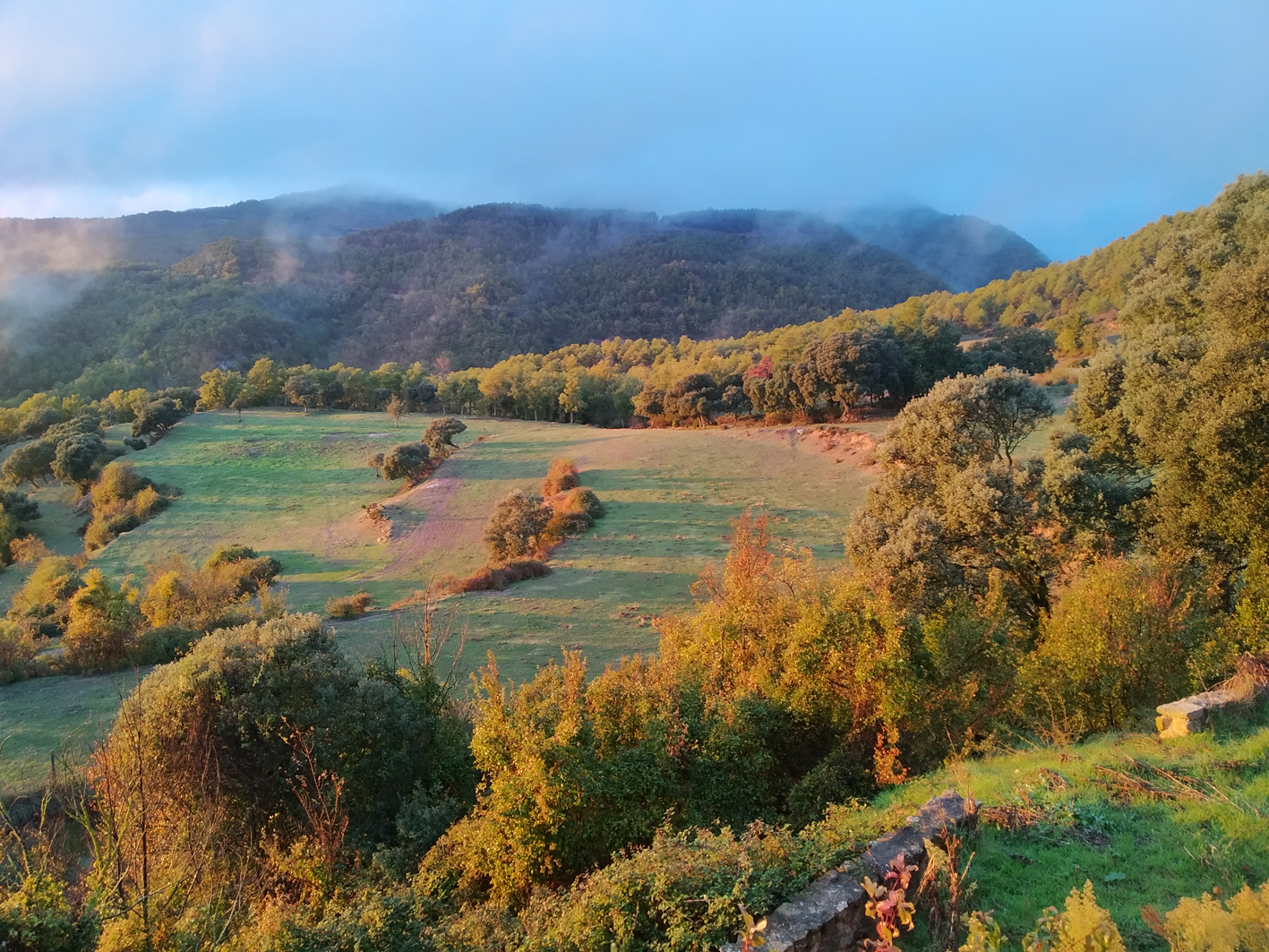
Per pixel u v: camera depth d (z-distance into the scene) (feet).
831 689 49.14
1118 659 47.39
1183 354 71.31
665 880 24.77
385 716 57.41
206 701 52.85
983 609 55.52
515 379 403.34
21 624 126.93
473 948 29.32
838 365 269.85
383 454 276.21
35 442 290.15
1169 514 63.57
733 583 60.29
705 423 324.19
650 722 45.34
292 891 44.62
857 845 25.36
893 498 80.53
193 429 336.70
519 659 103.35
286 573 188.65
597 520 193.47
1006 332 362.94
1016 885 24.09
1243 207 102.06
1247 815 26.40
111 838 33.53
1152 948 20.12
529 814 38.96
